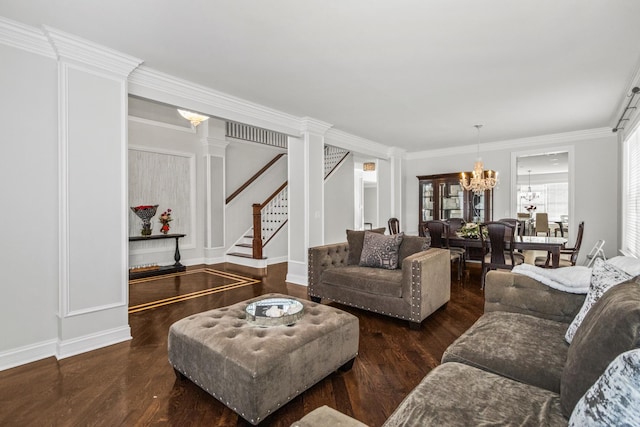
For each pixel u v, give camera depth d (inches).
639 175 145.8
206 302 153.2
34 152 97.7
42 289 99.2
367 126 203.0
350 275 136.3
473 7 83.7
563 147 219.1
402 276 122.6
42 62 98.7
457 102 157.6
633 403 27.8
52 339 100.6
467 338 67.6
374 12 85.9
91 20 89.7
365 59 113.0
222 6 83.3
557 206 438.9
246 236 277.4
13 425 67.8
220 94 145.4
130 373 88.8
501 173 245.1
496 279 87.3
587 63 115.7
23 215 96.0
